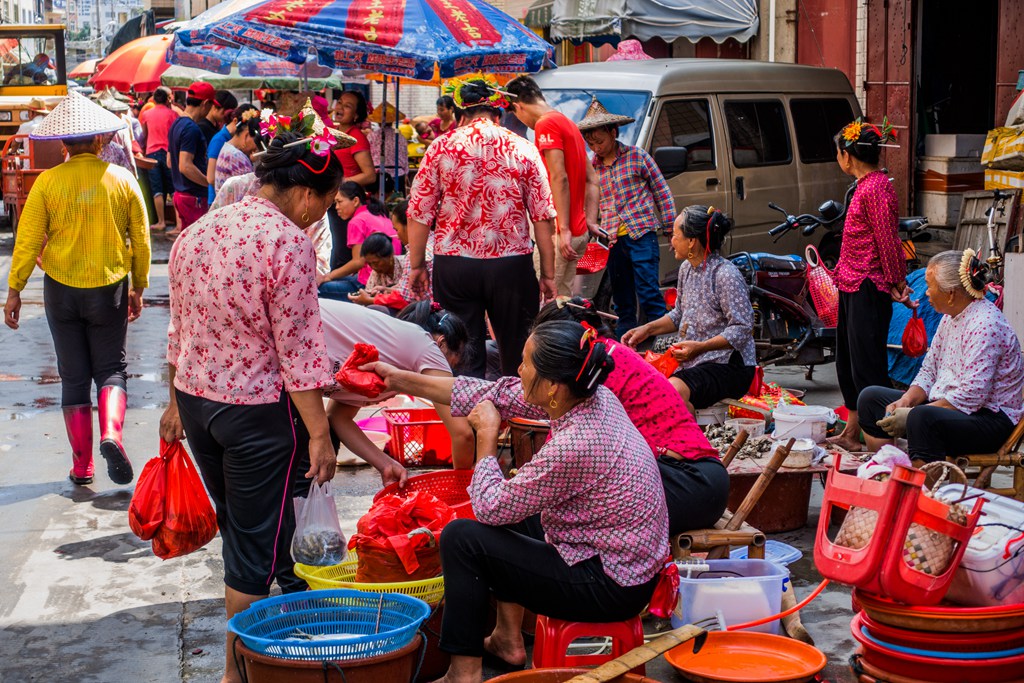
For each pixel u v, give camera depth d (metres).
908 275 7.95
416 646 3.71
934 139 11.70
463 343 5.27
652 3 13.47
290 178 3.89
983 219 8.65
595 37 14.02
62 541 5.56
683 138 9.69
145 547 5.49
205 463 4.00
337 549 4.42
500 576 3.76
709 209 5.98
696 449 4.39
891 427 5.32
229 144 10.65
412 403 7.00
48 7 58.03
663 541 3.78
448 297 6.41
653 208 8.84
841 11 12.84
